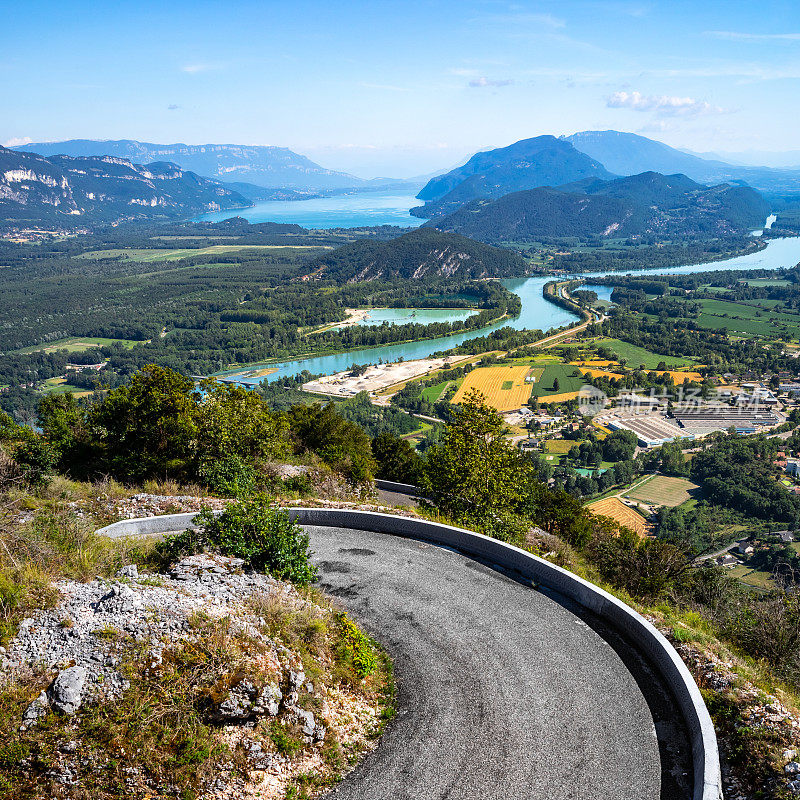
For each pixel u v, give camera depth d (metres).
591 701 12.76
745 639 16.06
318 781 10.46
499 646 14.78
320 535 22.28
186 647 11.14
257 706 10.62
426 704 12.70
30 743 9.15
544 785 10.56
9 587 11.89
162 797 9.16
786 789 9.78
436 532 21.41
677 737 11.73
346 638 14.16
